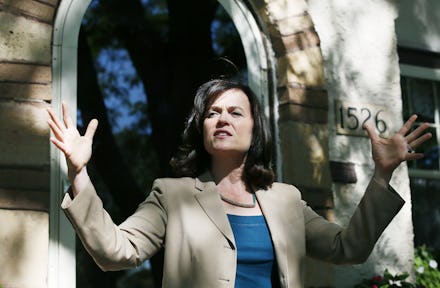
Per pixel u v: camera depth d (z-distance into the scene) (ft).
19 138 12.10
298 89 15.08
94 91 17.78
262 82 15.23
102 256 6.63
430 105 20.58
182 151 8.02
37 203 11.96
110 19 18.34
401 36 20.58
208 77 18.10
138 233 7.07
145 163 18.42
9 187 11.84
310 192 14.66
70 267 12.37
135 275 17.93
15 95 12.26
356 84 16.43
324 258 7.77
